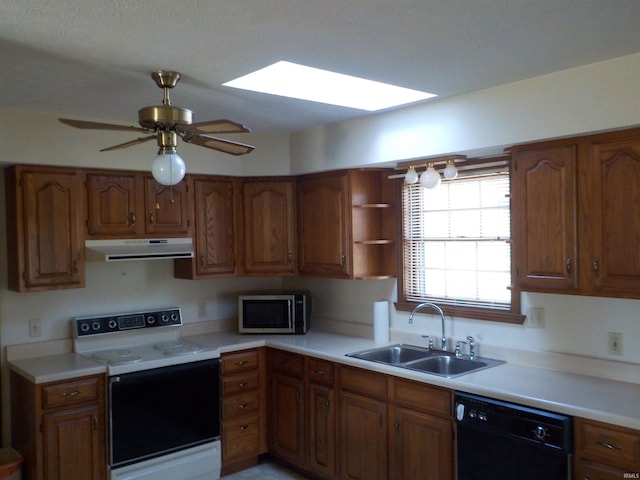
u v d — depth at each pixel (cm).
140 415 344
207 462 373
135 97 300
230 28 201
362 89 309
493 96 291
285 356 391
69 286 351
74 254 352
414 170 358
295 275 428
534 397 253
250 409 400
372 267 396
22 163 333
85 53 227
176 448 360
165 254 376
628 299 271
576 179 264
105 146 360
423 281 378
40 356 363
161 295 423
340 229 392
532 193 281
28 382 321
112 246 366
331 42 218
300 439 380
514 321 323
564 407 241
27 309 363
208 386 374
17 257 334
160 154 244
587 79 255
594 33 213
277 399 399
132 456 341
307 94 305
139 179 378
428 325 373
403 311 388
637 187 244
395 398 314
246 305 431
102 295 395
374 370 323
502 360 328
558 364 303
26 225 335
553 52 235
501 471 263
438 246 369
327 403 358
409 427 306
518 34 212
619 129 249
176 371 358
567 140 267
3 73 254
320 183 405
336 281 438
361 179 388
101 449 333
